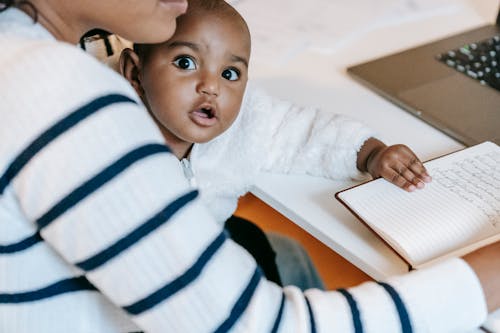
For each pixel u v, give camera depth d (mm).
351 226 715
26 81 454
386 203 695
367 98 950
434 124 875
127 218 461
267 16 1172
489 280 571
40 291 524
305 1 1234
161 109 747
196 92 731
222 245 509
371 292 547
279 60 1039
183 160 826
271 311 514
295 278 1042
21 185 461
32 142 450
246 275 515
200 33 718
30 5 513
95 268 473
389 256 670
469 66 999
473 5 1237
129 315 503
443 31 1137
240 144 822
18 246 501
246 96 840
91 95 459
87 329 552
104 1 524
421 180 721
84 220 457
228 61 738
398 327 531
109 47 809
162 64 732
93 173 452
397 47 1086
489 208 682
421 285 551
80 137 451
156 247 469
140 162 468
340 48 1083
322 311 530
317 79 996
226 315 495
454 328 551
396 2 1244
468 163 757
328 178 803
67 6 529
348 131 790
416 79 969
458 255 625
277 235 1124
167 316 485
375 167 753
